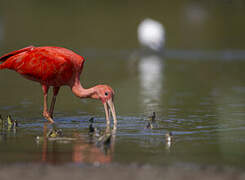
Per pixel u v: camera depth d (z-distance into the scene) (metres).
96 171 7.33
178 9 53.91
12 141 9.68
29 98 16.67
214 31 45.34
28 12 54.16
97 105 15.20
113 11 54.38
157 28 38.31
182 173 7.25
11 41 40.25
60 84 12.60
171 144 9.48
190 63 31.00
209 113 13.51
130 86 20.33
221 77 23.94
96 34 45.75
